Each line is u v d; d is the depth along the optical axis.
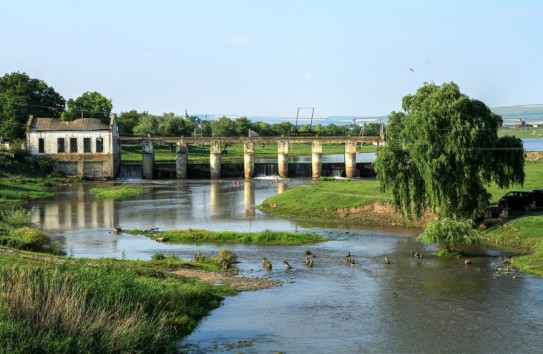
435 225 71.38
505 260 68.50
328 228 93.62
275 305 53.06
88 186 161.50
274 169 192.75
